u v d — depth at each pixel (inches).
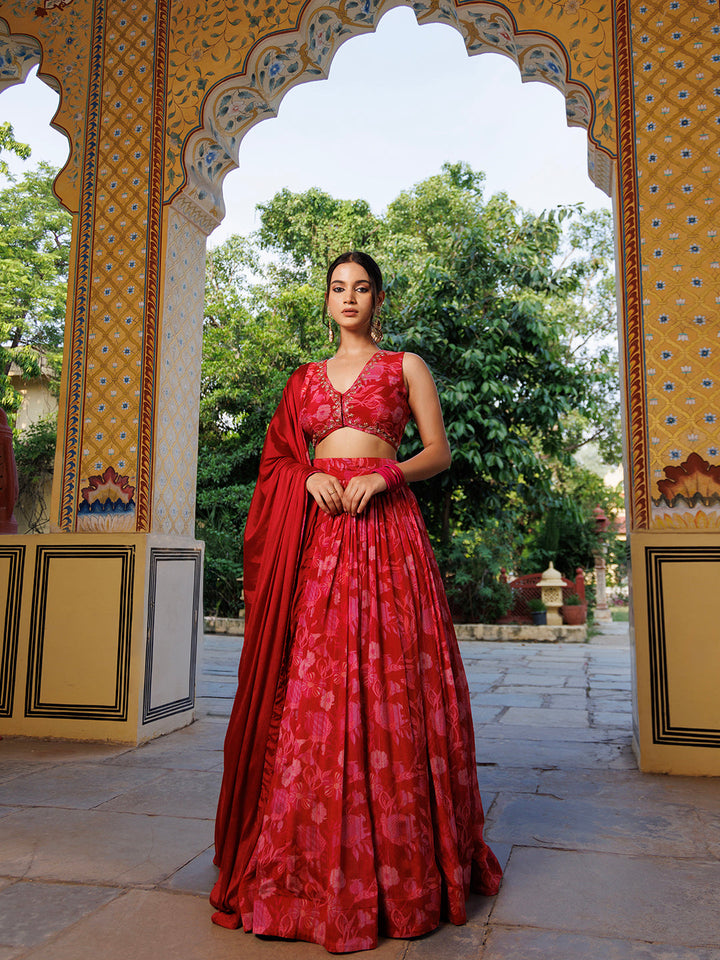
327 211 630.5
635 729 123.0
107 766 115.8
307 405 75.2
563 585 368.5
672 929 61.1
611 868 74.7
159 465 143.6
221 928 62.0
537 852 79.4
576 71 134.3
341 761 61.2
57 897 67.7
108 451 143.7
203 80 149.6
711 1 129.5
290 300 543.8
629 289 126.0
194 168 152.3
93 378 146.6
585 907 65.4
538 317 367.9
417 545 70.3
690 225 124.8
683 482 120.0
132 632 132.6
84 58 156.8
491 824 89.0
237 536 452.1
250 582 74.0
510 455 350.3
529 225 396.5
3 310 553.0
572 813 93.3
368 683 63.5
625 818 91.3
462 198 500.4
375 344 78.7
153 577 136.5
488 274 371.9
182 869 74.3
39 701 135.3
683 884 70.6
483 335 362.3
